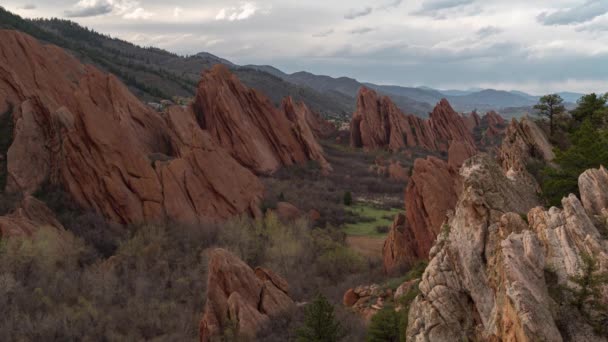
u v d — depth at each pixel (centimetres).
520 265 1853
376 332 3228
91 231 6725
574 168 3400
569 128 5388
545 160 4469
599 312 1677
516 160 4356
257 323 4147
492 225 2397
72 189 7319
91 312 4850
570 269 1823
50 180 7575
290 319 4294
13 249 5584
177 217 7556
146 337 4569
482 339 2081
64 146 7550
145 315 4922
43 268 5578
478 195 2516
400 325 3100
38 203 6881
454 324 2256
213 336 4059
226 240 7112
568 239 1936
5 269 5319
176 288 5641
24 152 7719
